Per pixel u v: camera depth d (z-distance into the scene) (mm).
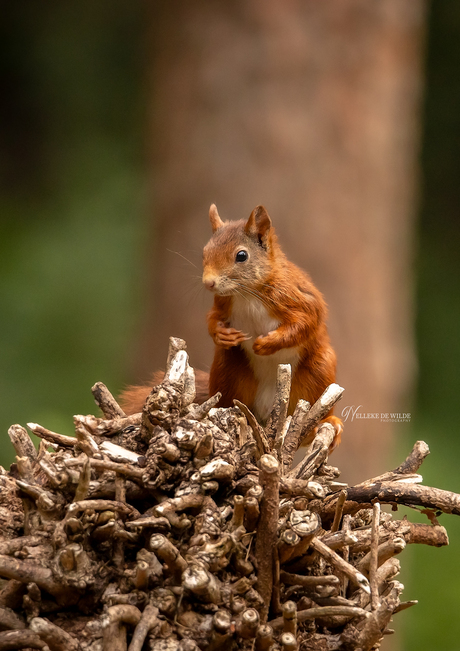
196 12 11125
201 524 3604
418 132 13141
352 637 3748
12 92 22672
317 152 10961
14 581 3557
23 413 15422
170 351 4648
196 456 3777
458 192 21188
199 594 3398
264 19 10938
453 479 14391
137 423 4246
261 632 3393
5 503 3912
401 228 12195
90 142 21766
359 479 10852
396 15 11586
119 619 3340
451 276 20141
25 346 17328
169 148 11273
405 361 12320
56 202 21016
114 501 3668
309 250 10938
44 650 3348
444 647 11148
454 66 20875
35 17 22047
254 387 6430
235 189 10914
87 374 16750
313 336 6363
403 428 12211
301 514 3621
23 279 18750
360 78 11227
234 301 6523
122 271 19094
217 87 11023
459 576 12344
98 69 22250
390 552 3965
